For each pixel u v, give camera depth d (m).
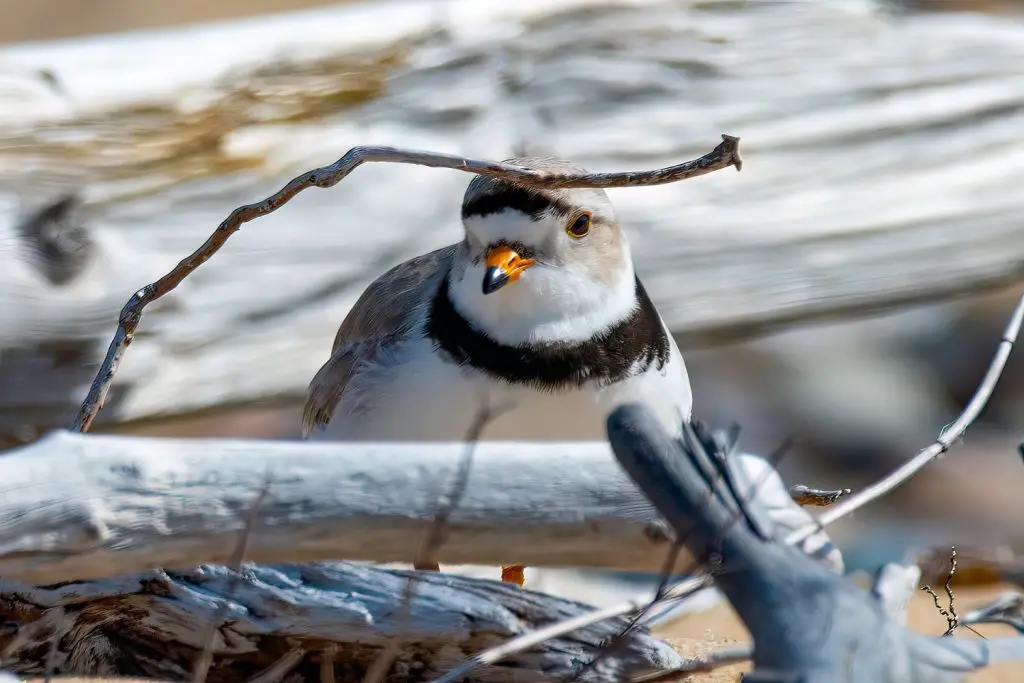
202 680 6.51
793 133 13.15
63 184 11.91
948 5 16.06
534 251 8.43
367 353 9.00
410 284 9.26
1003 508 14.62
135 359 11.94
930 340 17.77
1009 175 13.42
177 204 12.15
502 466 5.76
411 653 7.09
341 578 7.16
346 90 12.70
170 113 12.32
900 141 13.30
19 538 5.60
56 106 12.11
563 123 12.91
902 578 5.74
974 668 5.45
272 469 5.74
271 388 12.41
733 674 7.74
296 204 12.36
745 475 5.65
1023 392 17.34
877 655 5.18
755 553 5.32
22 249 11.62
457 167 6.55
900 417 16.72
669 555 5.65
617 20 13.14
